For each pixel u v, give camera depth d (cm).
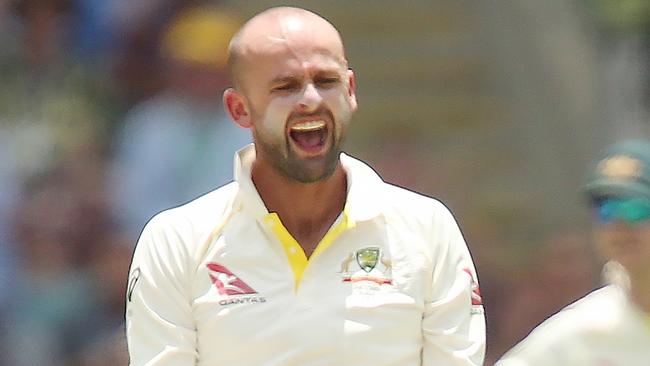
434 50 3522
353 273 1497
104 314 3158
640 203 1728
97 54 3653
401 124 3503
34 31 3656
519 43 3488
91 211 3250
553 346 1755
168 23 3544
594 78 3509
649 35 3719
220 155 3097
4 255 3197
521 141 3462
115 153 3347
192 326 1502
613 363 1744
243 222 1511
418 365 1512
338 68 1480
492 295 3128
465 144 3469
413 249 1513
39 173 3341
